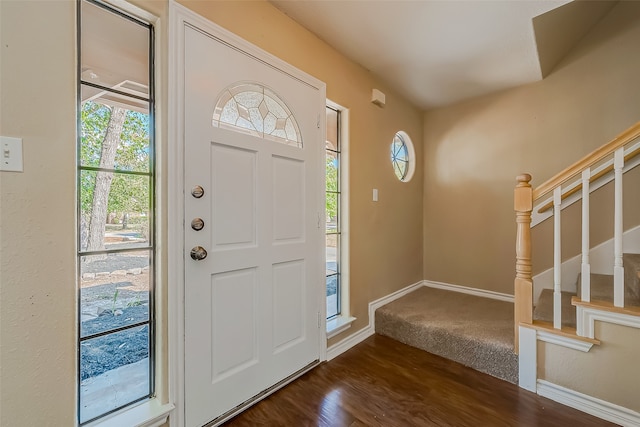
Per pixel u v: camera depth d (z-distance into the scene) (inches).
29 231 37.3
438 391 64.8
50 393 39.2
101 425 43.6
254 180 62.1
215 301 55.3
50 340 39.1
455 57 87.6
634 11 84.6
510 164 108.2
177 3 50.1
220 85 56.2
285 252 68.5
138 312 48.6
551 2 64.1
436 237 128.2
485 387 66.3
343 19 70.4
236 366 58.4
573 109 94.9
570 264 94.3
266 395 63.2
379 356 81.3
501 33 75.5
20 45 36.5
